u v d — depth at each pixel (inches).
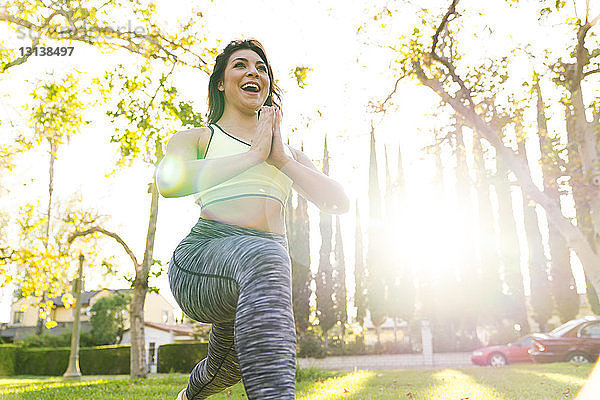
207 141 75.3
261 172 71.5
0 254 433.7
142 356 629.0
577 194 499.8
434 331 1269.7
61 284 478.0
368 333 1600.6
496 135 525.7
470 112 530.3
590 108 499.2
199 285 61.9
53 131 457.4
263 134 67.3
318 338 1171.3
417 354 1083.9
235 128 77.6
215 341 80.3
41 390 315.3
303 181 70.3
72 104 456.1
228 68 78.9
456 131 567.5
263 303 53.5
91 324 1583.4
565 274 1216.2
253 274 55.5
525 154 530.9
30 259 440.1
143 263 645.9
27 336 1531.7
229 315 62.9
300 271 1311.5
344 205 74.6
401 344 1203.2
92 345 1561.3
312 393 238.8
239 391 246.5
